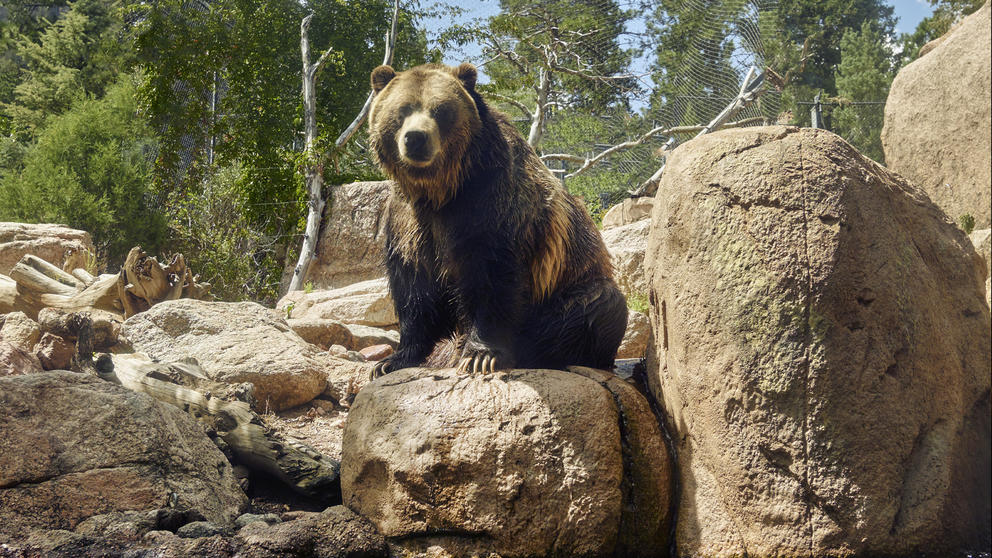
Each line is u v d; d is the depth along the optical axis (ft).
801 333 11.10
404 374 13.87
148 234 68.64
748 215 11.82
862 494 10.71
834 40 67.92
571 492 11.94
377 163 16.33
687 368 12.49
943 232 12.33
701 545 11.97
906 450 10.90
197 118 71.10
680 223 12.84
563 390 12.57
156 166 71.31
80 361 18.56
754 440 11.38
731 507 11.77
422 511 12.37
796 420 11.07
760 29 67.10
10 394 12.87
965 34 13.53
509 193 15.39
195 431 15.12
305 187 64.95
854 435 10.83
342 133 72.49
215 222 67.00
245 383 18.89
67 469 12.53
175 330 23.27
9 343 17.81
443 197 15.43
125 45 92.32
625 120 81.10
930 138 14.06
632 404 13.00
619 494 12.14
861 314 11.04
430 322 16.79
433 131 14.52
